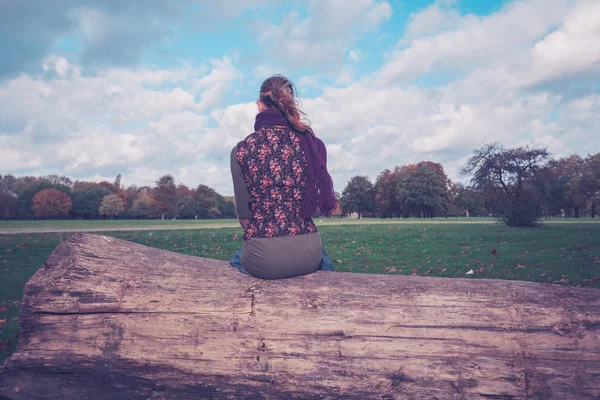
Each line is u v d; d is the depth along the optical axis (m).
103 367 2.05
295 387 1.92
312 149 2.23
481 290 2.10
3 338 4.42
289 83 2.36
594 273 7.95
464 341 1.92
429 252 12.12
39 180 107.69
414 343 1.93
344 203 91.31
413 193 68.94
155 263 2.36
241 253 2.39
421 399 1.86
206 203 102.94
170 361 2.01
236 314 2.06
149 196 103.38
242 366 1.97
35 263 10.72
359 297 2.09
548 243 13.98
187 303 2.12
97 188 103.31
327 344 1.96
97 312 2.13
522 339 1.91
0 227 30.94
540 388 1.84
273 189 2.15
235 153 2.18
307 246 2.19
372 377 1.89
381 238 17.02
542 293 2.08
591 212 68.50
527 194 25.59
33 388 2.10
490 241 15.27
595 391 1.83
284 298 2.10
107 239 2.49
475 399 1.84
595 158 58.06
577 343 1.89
